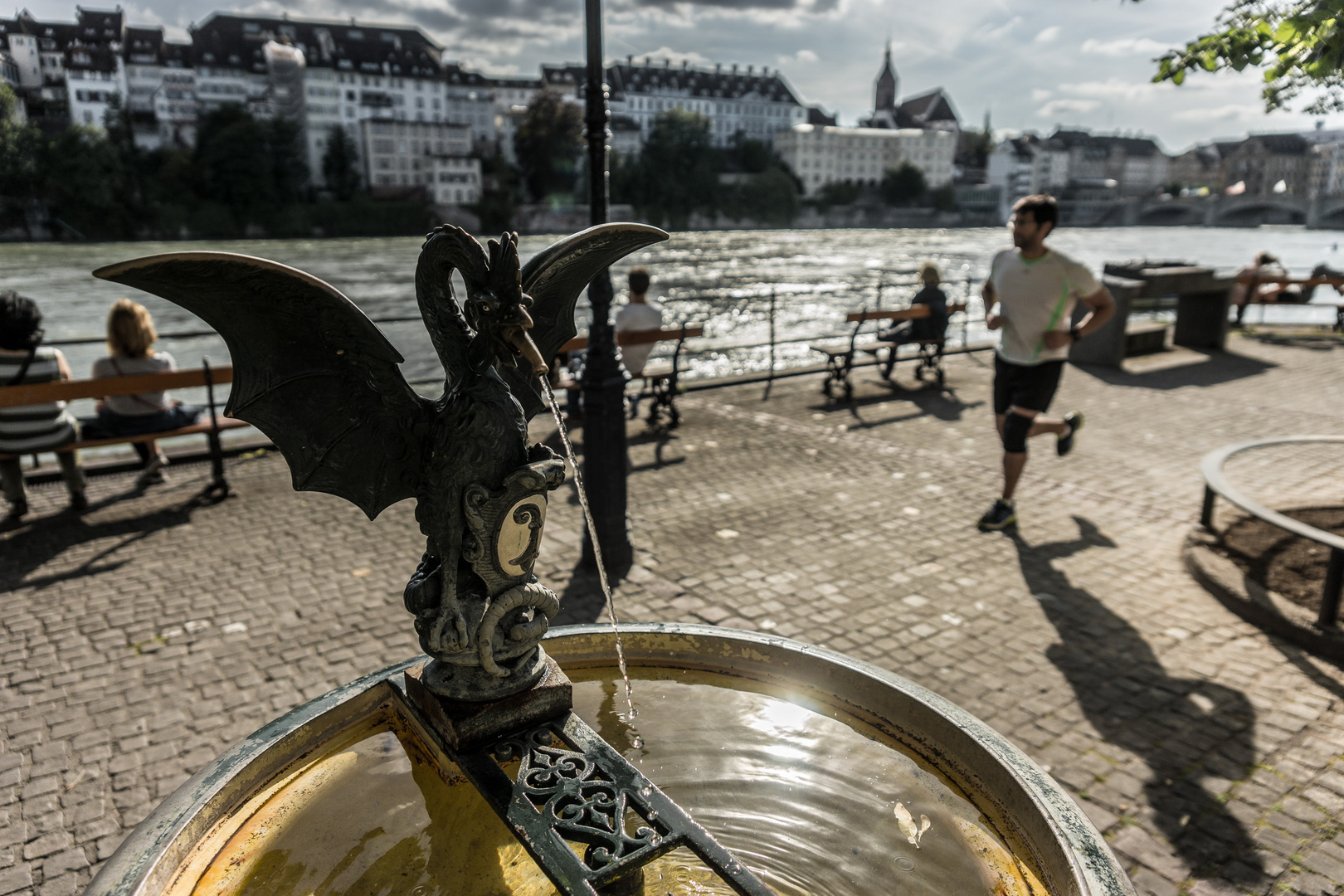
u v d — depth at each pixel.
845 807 1.87
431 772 1.95
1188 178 195.75
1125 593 5.06
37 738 3.60
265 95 113.31
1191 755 3.47
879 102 183.50
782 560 5.57
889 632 4.57
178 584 5.16
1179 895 2.74
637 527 6.21
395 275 52.84
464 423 1.83
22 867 2.89
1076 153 184.50
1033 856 1.66
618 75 148.62
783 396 10.78
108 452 9.19
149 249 84.38
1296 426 9.18
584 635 2.41
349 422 1.90
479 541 1.85
